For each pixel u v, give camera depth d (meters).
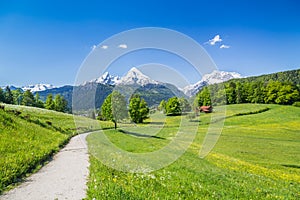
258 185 13.08
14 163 12.25
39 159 14.68
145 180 10.34
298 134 54.47
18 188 9.66
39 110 56.59
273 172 21.34
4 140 16.31
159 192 8.84
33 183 10.32
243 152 34.91
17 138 18.16
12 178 10.62
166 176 11.77
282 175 20.52
